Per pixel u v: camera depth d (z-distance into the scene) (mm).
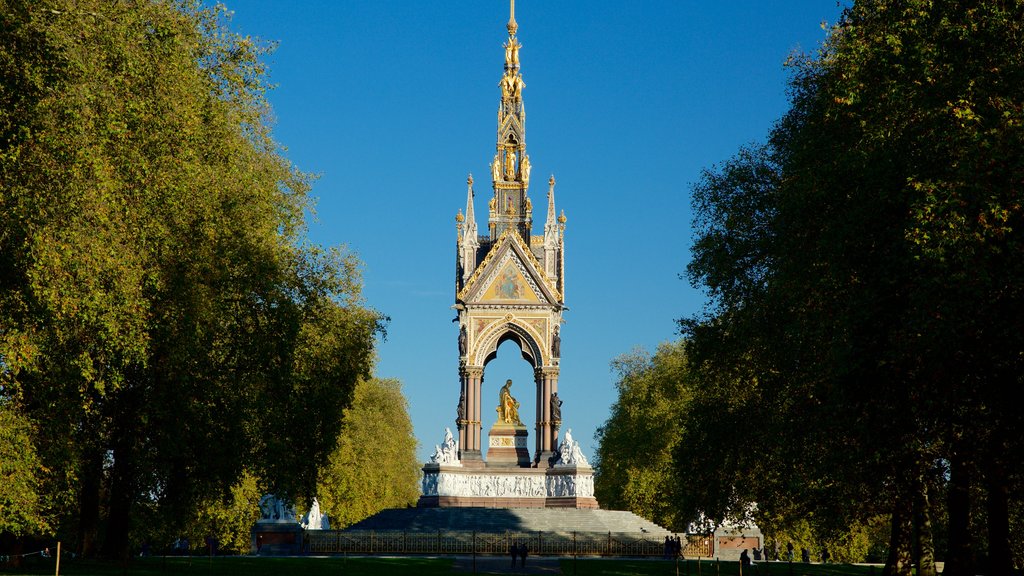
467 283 120812
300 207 69188
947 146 41688
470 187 123688
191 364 55844
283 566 75125
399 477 168250
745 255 64562
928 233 39406
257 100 61219
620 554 101312
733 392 69500
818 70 63375
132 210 47219
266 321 62062
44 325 44750
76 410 52281
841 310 47250
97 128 43562
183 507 67250
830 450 53938
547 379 119812
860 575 78188
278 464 64812
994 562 48688
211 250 56125
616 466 146500
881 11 48156
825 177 49906
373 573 71500
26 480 46469
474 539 95750
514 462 120125
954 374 41875
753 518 73625
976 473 47500
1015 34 42000
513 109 126625
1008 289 39125
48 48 42219
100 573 59938
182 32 53219
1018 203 38594
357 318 73250
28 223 41812
